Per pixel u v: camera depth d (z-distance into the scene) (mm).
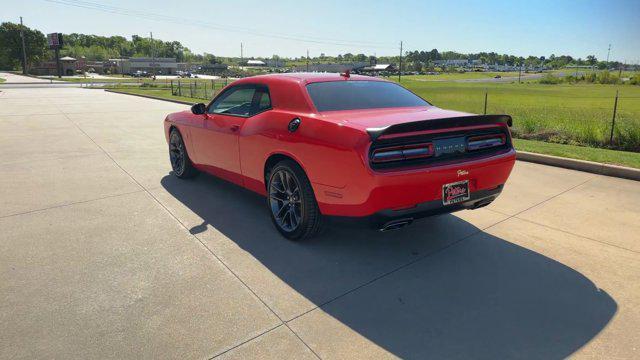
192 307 2955
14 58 132875
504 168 3789
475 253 3783
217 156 5082
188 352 2496
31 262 3629
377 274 3416
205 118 5254
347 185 3338
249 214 4820
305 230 3879
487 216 4695
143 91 35250
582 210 4840
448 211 3629
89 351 2506
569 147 8188
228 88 5035
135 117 14688
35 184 6043
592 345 2543
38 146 8977
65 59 116375
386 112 3889
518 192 5535
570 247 3885
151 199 5363
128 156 7988
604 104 28109
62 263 3611
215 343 2576
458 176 3463
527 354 2471
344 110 3896
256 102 4492
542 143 8719
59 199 5363
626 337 2613
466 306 2959
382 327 2729
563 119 12523
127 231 4316
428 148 3379
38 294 3125
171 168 7051
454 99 33094
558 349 2512
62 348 2533
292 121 3822
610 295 3084
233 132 4629
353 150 3213
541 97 38594
